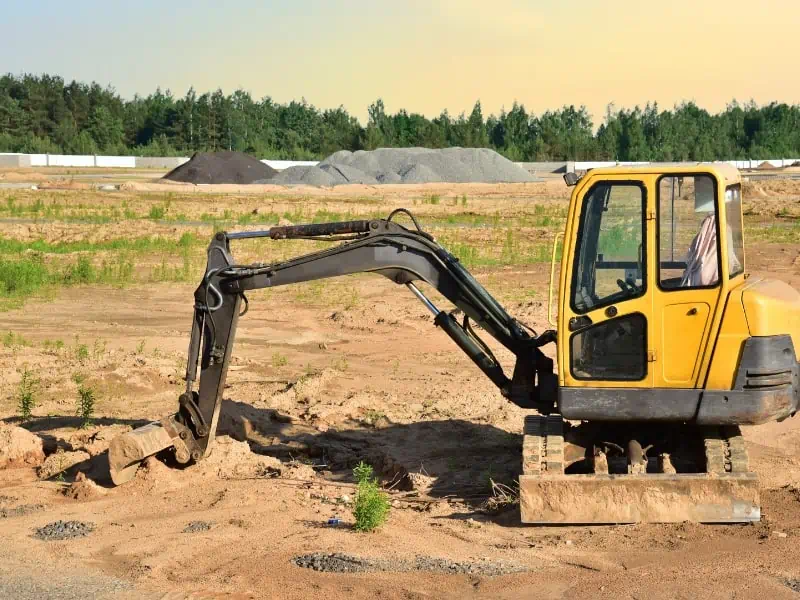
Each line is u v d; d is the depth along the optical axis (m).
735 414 8.25
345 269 9.56
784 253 26.80
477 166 72.44
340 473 10.52
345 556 7.62
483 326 9.41
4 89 134.00
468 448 11.11
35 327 18.44
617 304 8.39
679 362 8.34
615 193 8.37
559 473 8.52
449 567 7.41
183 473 10.10
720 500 8.20
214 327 9.93
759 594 6.73
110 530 8.56
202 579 7.29
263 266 9.77
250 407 12.70
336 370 14.99
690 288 8.27
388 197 51.12
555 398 9.34
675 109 141.62
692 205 8.26
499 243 30.77
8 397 13.41
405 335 17.61
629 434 9.29
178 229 33.38
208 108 128.62
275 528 8.52
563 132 136.00
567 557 7.63
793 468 10.06
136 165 100.62
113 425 11.89
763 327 8.20
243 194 52.06
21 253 27.47
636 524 8.30
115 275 24.53
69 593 7.04
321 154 127.00
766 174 79.88
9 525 8.76
